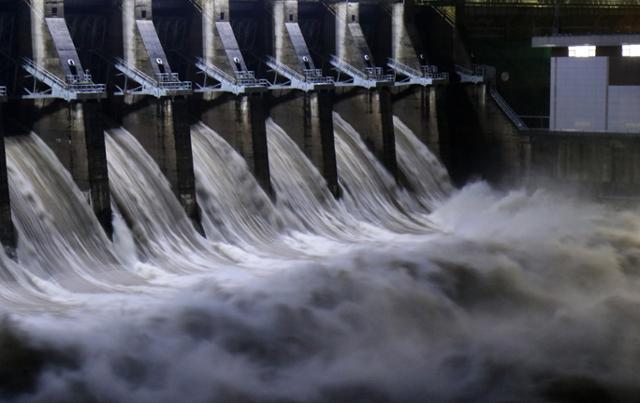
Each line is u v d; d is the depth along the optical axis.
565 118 129.12
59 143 96.25
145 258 96.88
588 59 126.88
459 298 93.38
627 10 147.62
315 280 92.62
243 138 111.12
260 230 109.25
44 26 96.62
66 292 86.50
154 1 111.50
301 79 118.75
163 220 101.56
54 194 94.25
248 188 110.56
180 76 116.31
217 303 83.94
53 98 96.00
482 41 138.12
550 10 141.12
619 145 122.69
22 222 89.56
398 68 134.25
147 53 104.44
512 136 131.12
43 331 73.56
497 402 68.81
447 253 105.69
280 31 121.25
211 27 112.69
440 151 133.25
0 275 84.94
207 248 102.94
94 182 94.88
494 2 137.62
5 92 92.19
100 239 94.44
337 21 129.00
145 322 77.81
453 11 135.38
